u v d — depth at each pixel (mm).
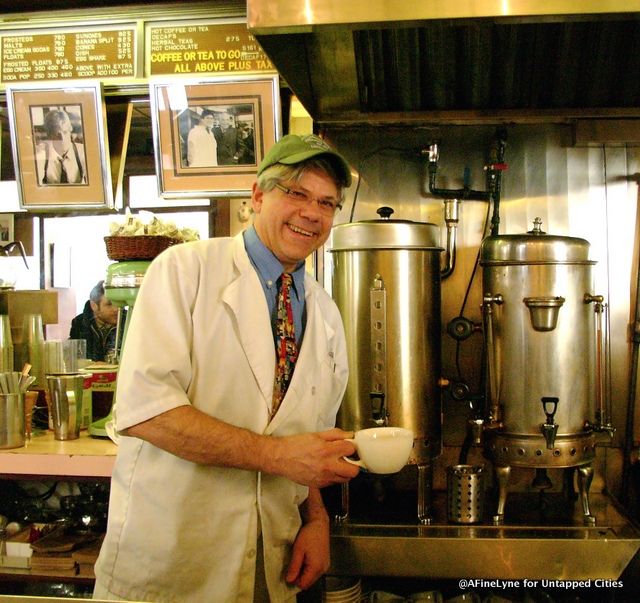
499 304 1832
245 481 1277
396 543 1741
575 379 1805
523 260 1792
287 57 1795
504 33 1966
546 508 1999
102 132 2361
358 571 1758
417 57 2041
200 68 2275
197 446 1164
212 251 1329
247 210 2408
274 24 1475
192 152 2311
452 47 2000
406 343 1830
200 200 2434
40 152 2406
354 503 2072
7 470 1853
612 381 2238
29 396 2016
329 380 1438
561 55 2045
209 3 2246
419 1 1429
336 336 1511
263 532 1299
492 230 2189
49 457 1828
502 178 2277
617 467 2225
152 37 2295
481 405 2021
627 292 2236
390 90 2201
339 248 1873
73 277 2672
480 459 2250
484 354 2062
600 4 1380
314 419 1378
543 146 2260
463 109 2264
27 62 2363
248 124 2273
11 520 2209
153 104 2295
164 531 1246
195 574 1262
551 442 1738
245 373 1276
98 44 2320
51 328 2678
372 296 1819
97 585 1335
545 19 1425
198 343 1253
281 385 1335
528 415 1802
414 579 2195
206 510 1253
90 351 2658
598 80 2133
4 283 2434
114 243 2029
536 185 2266
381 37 1973
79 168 2398
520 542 1713
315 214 1261
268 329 1298
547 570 1710
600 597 2045
